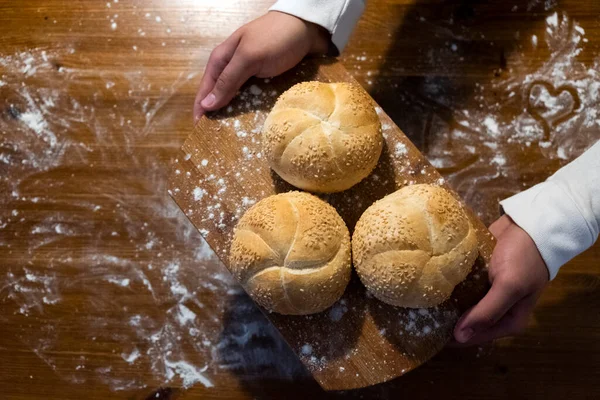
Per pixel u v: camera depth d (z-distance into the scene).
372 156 0.88
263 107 1.00
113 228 1.23
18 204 1.25
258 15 1.31
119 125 1.27
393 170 0.95
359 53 1.26
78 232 1.23
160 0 1.33
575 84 1.21
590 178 0.91
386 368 0.89
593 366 1.10
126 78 1.30
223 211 0.96
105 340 1.18
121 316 1.19
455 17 1.27
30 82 1.31
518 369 1.11
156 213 1.23
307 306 0.85
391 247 0.81
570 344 1.11
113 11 1.33
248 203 0.96
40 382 1.17
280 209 0.85
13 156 1.28
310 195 0.89
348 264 0.87
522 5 1.26
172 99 1.28
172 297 1.19
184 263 1.20
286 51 0.97
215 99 0.98
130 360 1.17
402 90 1.24
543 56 1.23
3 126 1.29
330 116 0.87
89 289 1.20
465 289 0.91
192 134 0.99
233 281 1.19
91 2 1.34
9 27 1.34
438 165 1.20
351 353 0.90
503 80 1.23
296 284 0.82
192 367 1.15
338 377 0.89
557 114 1.20
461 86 1.23
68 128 1.28
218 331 1.17
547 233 0.89
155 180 1.24
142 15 1.32
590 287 1.13
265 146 0.91
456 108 1.22
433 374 1.12
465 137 1.21
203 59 1.29
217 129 0.99
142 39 1.31
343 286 0.86
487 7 1.27
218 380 1.15
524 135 1.20
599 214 0.89
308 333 0.91
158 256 1.21
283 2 0.99
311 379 1.13
